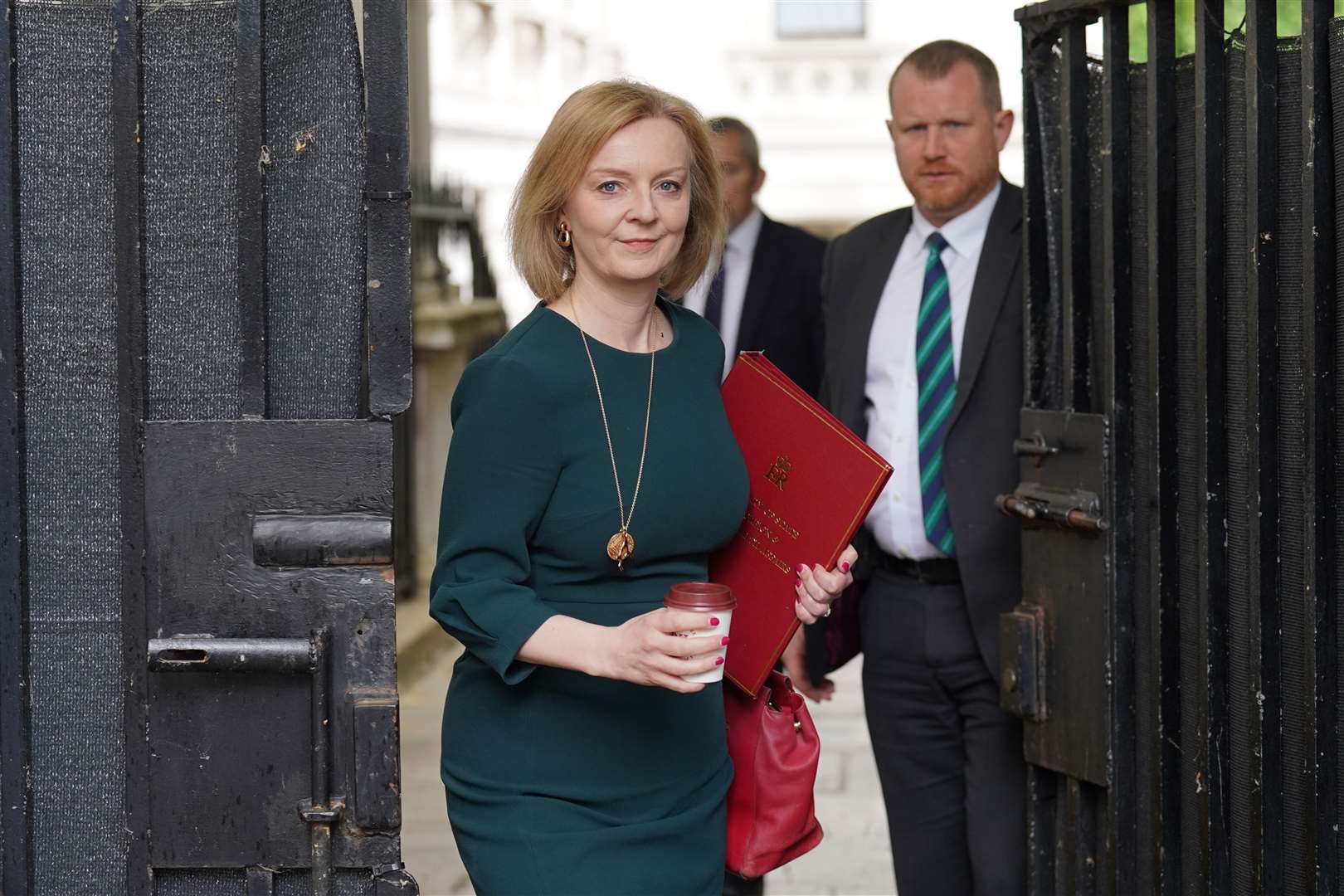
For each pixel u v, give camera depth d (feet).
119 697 7.05
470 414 7.18
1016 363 10.48
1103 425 8.97
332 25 6.90
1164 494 8.72
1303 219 7.50
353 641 6.94
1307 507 7.55
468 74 56.44
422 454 29.01
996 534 10.40
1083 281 9.26
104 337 6.97
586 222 7.30
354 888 7.04
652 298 7.64
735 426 8.09
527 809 7.26
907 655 10.90
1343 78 7.34
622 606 7.42
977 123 10.65
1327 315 7.50
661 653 6.55
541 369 7.18
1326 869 7.65
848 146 73.92
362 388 7.11
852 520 7.73
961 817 10.96
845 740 19.86
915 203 11.12
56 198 6.91
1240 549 8.26
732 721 8.13
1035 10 9.39
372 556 6.90
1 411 6.88
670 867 7.41
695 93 74.43
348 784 6.97
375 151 6.86
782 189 74.33
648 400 7.42
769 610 7.94
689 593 6.58
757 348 15.61
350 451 6.92
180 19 6.89
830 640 11.62
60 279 6.93
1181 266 8.64
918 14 72.84
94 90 6.89
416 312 27.32
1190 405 8.62
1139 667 9.07
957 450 10.56
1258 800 8.04
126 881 7.09
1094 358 9.32
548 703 7.36
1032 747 9.70
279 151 6.96
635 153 7.22
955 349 10.77
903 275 11.23
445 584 7.20
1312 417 7.50
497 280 35.12
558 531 7.25
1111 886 9.20
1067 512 9.15
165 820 7.00
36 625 7.00
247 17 6.84
